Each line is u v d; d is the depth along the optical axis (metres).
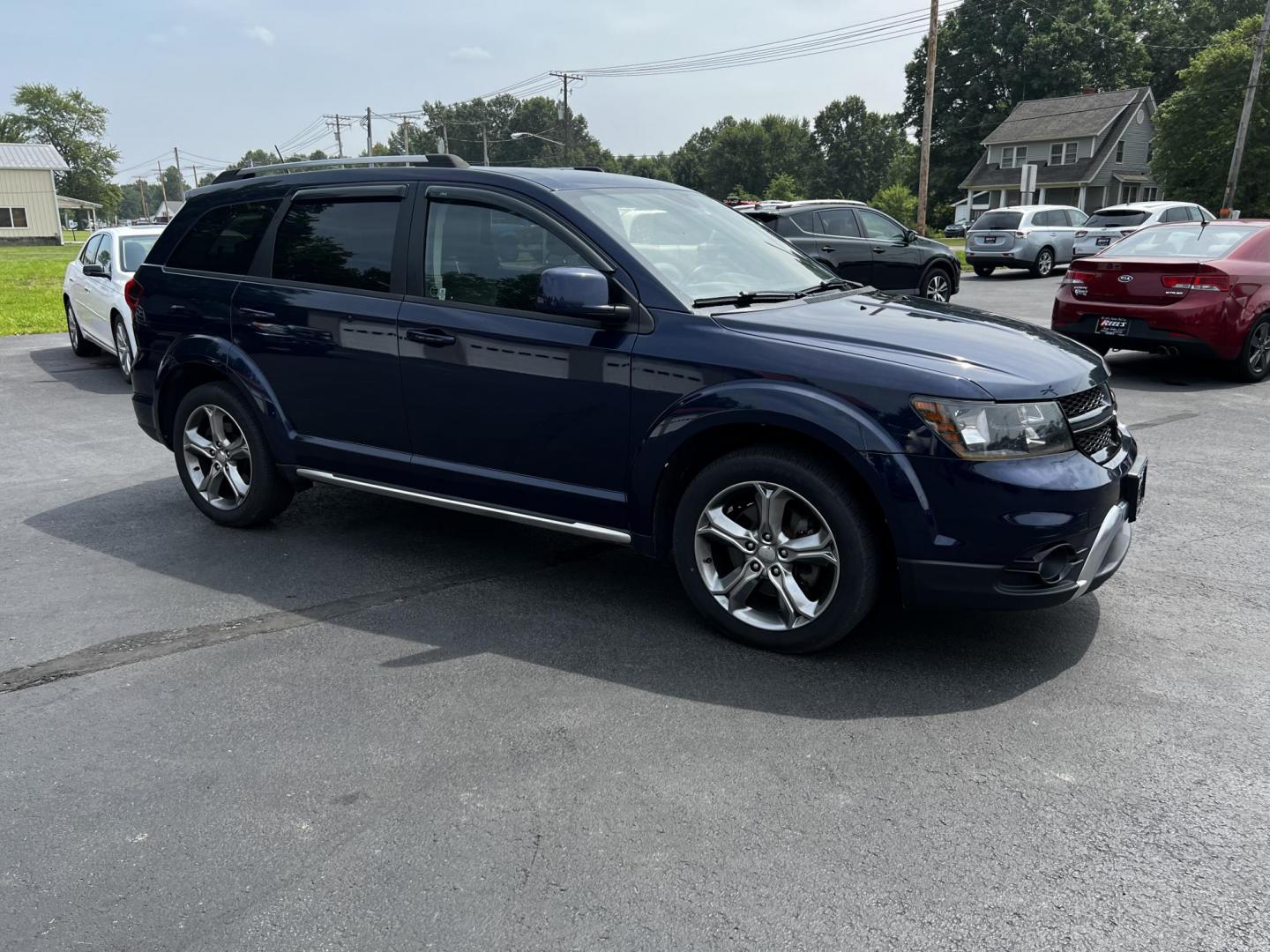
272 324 4.71
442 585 4.42
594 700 3.33
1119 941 2.19
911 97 74.06
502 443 4.11
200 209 5.15
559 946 2.19
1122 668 3.53
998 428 3.24
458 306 4.15
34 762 2.98
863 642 3.77
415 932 2.25
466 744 3.06
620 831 2.61
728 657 3.66
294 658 3.69
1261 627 3.88
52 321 15.79
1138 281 9.02
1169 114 47.34
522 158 132.00
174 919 2.29
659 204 4.40
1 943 2.21
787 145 117.50
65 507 5.71
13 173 64.12
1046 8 69.44
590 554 4.82
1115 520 3.44
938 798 2.74
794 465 3.46
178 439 5.26
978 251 24.61
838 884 2.39
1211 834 2.58
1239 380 9.24
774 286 4.18
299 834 2.62
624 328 3.76
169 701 3.37
